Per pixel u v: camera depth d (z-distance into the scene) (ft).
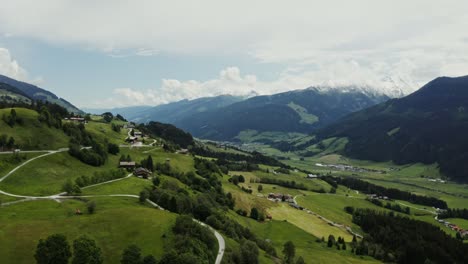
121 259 324.19
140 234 372.79
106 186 614.34
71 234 365.81
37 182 599.57
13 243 340.18
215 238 438.40
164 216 424.05
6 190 540.52
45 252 299.38
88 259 302.25
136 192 584.81
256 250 444.55
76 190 548.31
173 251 323.57
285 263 512.63
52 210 451.12
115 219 404.77
